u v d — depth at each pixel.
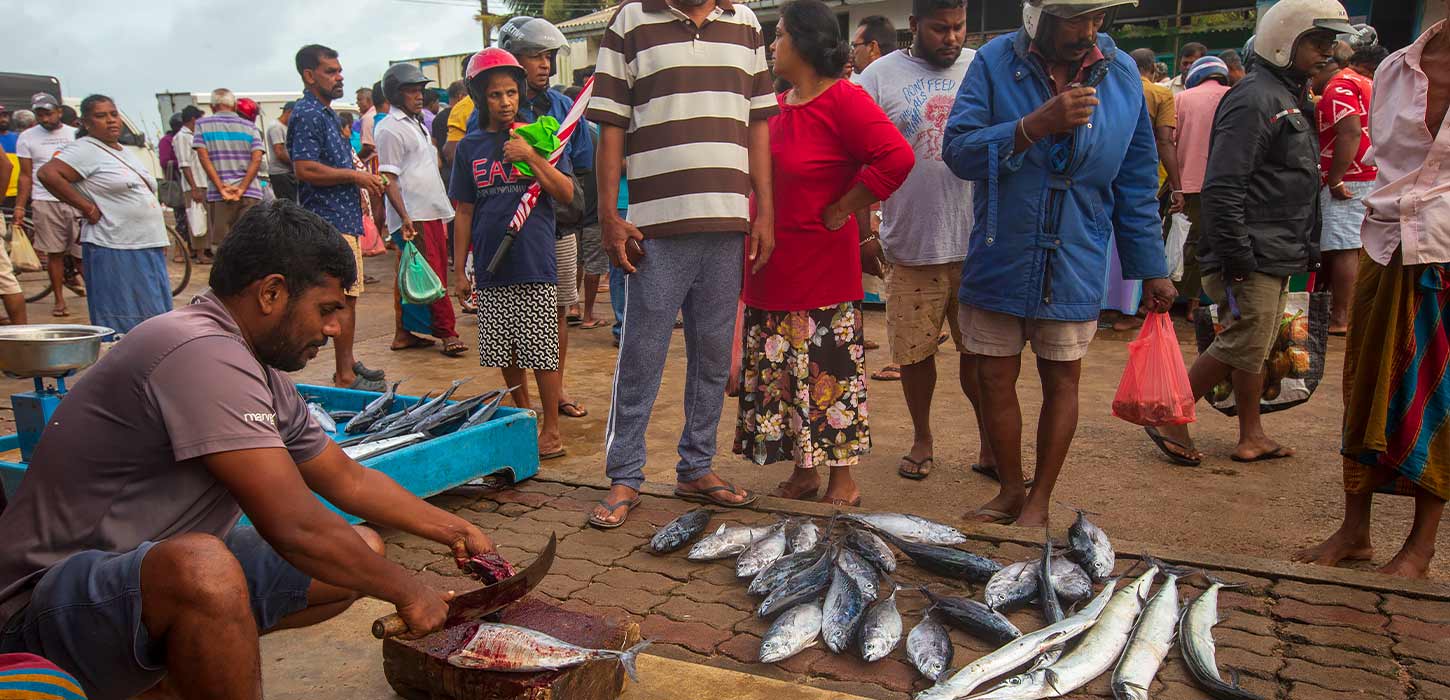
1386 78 3.23
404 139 7.26
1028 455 4.83
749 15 3.71
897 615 2.85
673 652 2.83
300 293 2.12
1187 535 3.78
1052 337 3.59
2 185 7.35
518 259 4.68
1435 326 3.08
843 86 3.62
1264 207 4.34
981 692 2.55
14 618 2.01
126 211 6.06
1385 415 3.16
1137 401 4.34
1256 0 14.52
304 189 6.04
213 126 11.24
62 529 2.07
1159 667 2.64
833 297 3.85
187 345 2.02
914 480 4.48
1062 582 3.06
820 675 2.69
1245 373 4.58
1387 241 3.13
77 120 15.80
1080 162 3.43
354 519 3.73
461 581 3.35
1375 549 3.61
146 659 1.97
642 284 3.69
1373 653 2.72
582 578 3.33
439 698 2.49
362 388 6.23
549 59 5.38
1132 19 15.66
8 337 3.58
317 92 6.00
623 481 3.87
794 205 3.75
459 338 7.42
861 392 3.98
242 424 2.03
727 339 3.86
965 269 3.74
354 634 2.92
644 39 3.54
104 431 2.04
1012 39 3.61
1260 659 2.70
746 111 3.66
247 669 1.97
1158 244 3.72
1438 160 3.04
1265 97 4.21
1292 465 4.60
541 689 2.30
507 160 4.49
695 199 3.58
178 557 1.90
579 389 6.29
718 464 4.79
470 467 4.02
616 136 3.61
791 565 3.16
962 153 3.53
